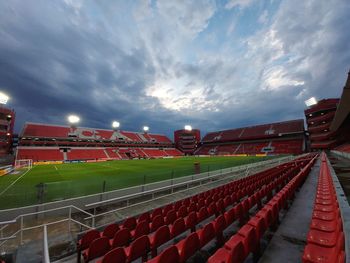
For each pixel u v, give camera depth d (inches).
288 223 227.0
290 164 922.7
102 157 2299.5
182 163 1455.5
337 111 910.4
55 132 2405.3
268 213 189.2
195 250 152.5
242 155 2598.4
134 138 3159.5
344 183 452.4
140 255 159.0
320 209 192.1
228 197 299.7
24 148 2012.8
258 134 2920.8
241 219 235.6
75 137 2476.6
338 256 96.9
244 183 430.0
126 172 930.1
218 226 187.0
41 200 368.8
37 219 334.6
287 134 2600.9
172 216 240.1
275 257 157.8
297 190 389.4
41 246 216.8
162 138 3646.7
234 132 3383.4
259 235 157.8
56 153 2102.6
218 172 733.9
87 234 188.7
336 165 855.7
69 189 415.2
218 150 3198.8
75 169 1115.9
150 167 1162.6
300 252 164.6
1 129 1683.1
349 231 140.6
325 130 2007.9
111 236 208.4
